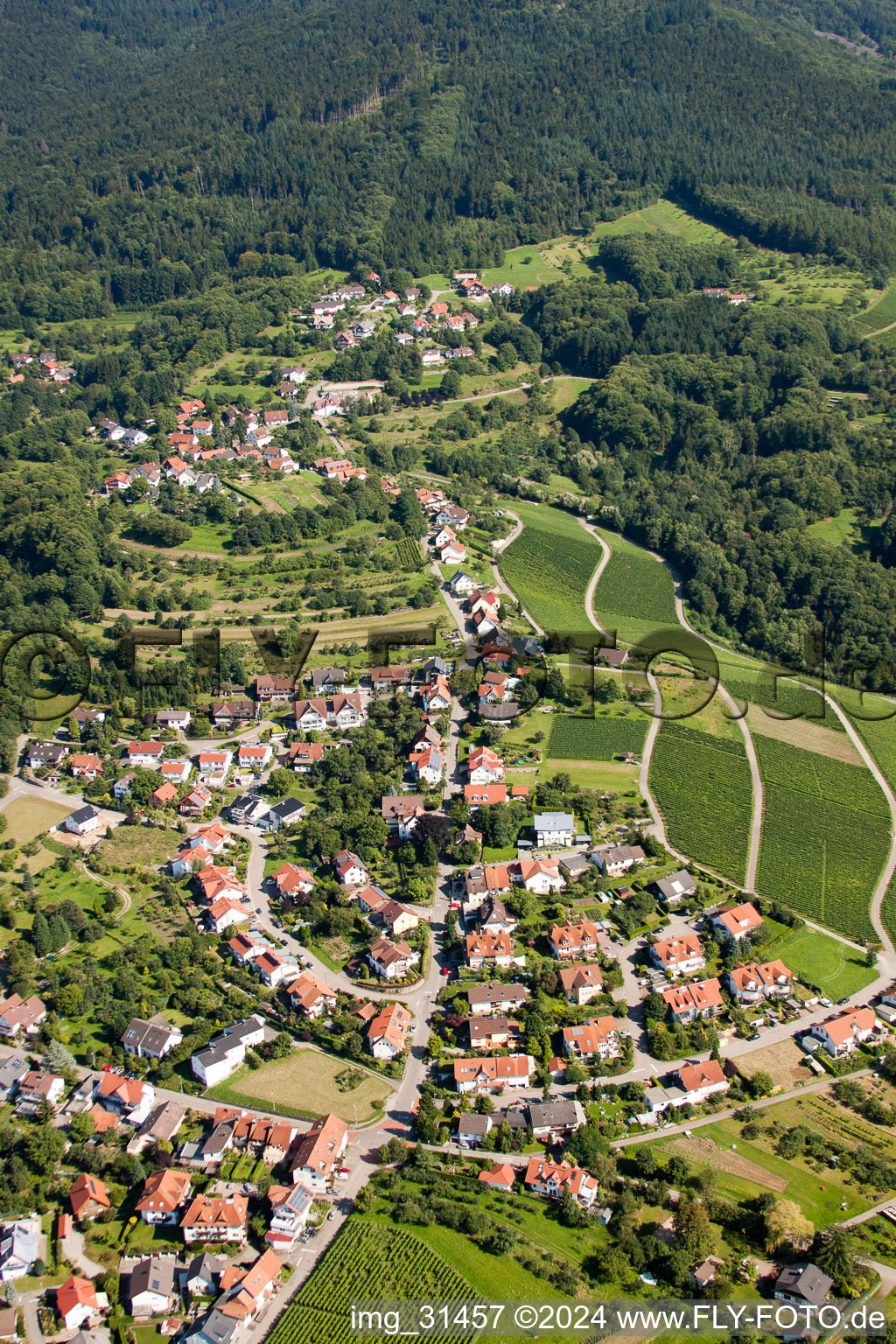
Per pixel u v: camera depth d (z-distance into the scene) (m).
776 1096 174.12
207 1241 150.12
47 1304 142.62
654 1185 155.50
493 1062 174.62
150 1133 165.12
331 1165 158.75
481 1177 157.50
